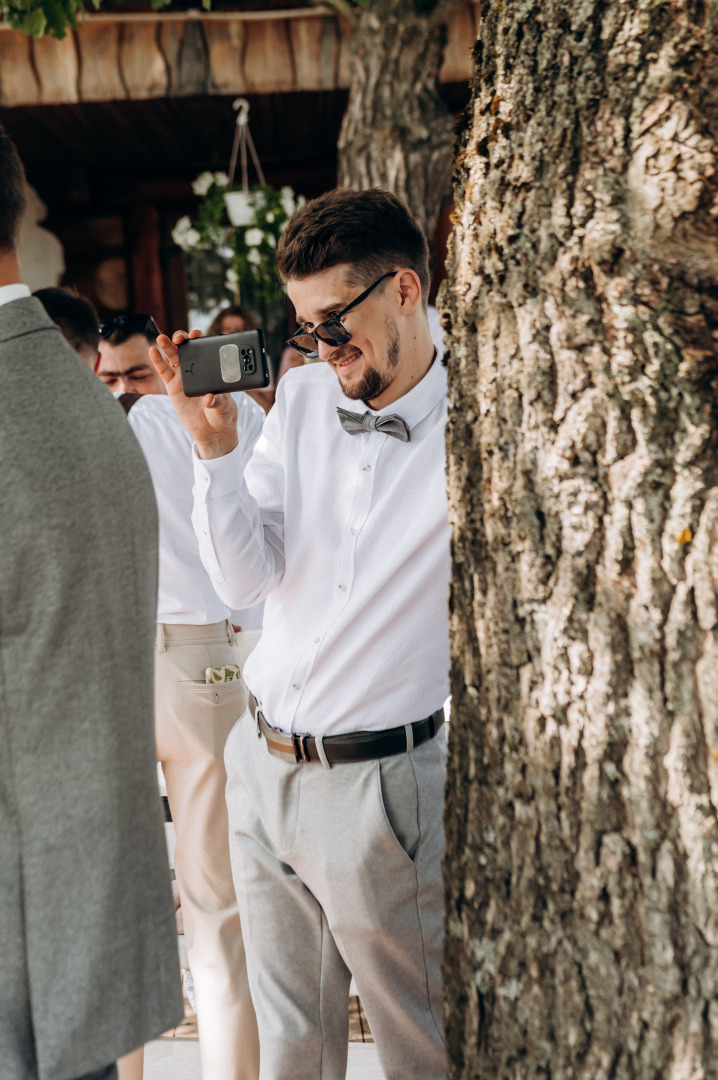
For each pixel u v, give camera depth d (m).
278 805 1.85
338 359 1.75
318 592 1.85
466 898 1.35
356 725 1.78
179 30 4.80
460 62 4.72
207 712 2.42
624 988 1.19
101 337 3.06
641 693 1.17
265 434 2.05
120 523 1.21
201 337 1.82
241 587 1.88
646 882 1.17
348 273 1.70
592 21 1.16
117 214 6.73
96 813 1.15
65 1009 1.12
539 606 1.25
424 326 1.81
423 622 1.77
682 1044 1.15
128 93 4.82
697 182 1.09
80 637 1.15
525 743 1.27
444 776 1.83
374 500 1.79
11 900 1.12
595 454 1.19
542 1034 1.25
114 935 1.15
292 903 1.93
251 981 1.98
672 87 1.10
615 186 1.14
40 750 1.13
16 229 1.25
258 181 6.66
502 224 1.24
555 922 1.24
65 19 3.76
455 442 1.34
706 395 1.12
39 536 1.12
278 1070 1.92
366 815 1.76
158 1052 2.71
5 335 1.20
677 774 1.15
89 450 1.18
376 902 1.78
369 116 3.84
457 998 1.37
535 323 1.22
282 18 4.81
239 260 5.36
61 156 6.25
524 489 1.25
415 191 3.82
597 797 1.20
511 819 1.29
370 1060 2.62
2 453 1.12
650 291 1.13
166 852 1.26
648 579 1.16
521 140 1.22
